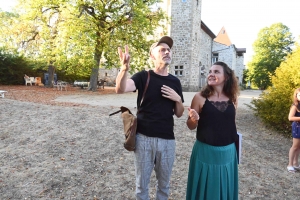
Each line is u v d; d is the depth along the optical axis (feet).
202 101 8.39
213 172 8.12
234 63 130.52
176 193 11.02
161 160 7.80
